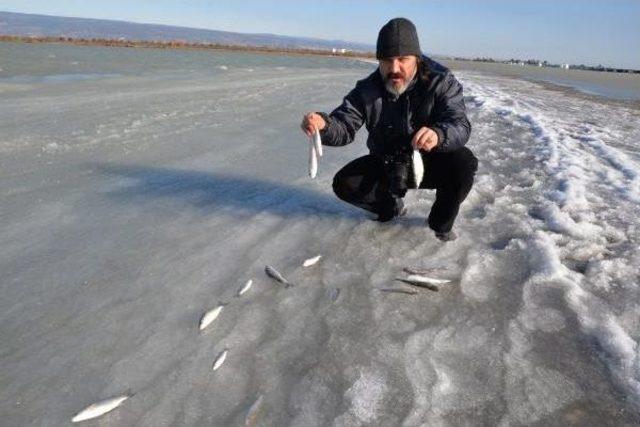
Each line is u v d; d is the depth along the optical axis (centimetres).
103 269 297
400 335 237
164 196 425
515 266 307
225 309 257
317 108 986
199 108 909
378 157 356
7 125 672
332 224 370
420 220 379
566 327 247
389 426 183
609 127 873
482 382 207
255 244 335
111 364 215
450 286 283
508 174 518
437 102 324
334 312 256
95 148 573
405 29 303
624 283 290
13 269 293
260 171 506
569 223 371
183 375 209
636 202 432
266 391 200
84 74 1482
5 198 404
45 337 232
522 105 1189
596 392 203
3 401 194
